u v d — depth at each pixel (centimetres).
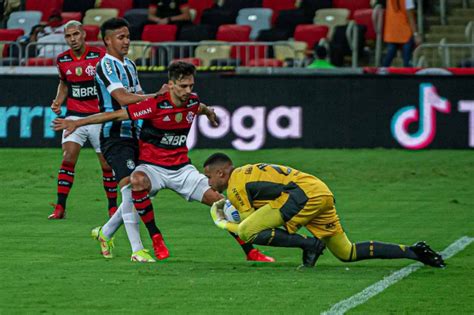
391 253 2497
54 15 5969
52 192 4150
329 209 2441
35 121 5450
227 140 5388
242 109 5378
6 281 2378
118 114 2617
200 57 5888
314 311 2064
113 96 2814
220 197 2670
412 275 2466
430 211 3688
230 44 5566
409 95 5369
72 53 3581
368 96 5378
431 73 5391
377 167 4809
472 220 3484
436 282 2373
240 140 5388
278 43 5625
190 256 2797
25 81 5444
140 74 5359
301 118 5388
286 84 5372
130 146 2805
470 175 4631
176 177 2680
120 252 2856
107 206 3809
